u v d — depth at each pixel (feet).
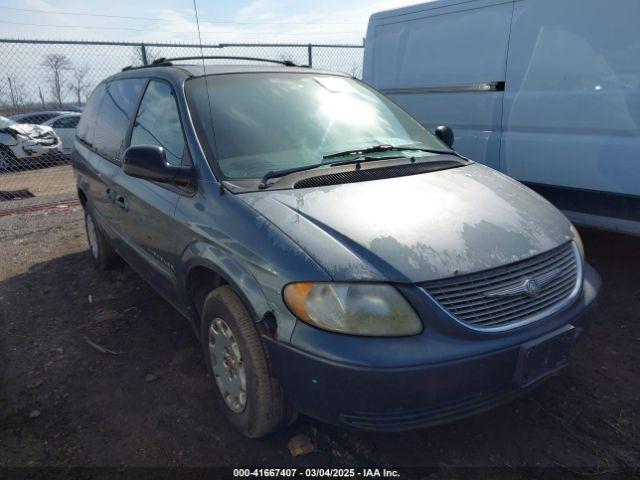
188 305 9.50
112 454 8.23
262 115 10.05
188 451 8.21
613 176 13.35
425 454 7.98
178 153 9.65
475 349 6.66
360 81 12.78
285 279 6.93
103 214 13.91
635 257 15.47
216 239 8.13
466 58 16.46
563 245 8.20
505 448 8.05
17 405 9.62
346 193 8.20
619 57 12.89
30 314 13.51
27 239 20.36
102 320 12.91
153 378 10.22
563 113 14.17
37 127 40.81
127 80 13.35
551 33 14.16
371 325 6.57
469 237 7.39
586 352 10.61
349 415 6.72
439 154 10.85
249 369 7.62
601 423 8.53
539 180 15.07
